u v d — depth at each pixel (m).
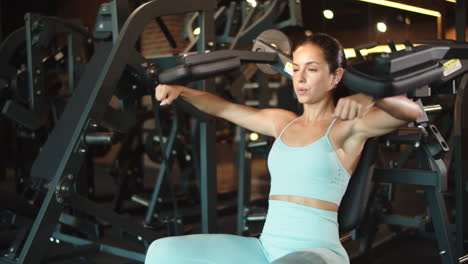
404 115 1.43
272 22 3.60
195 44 4.01
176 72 1.77
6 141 6.41
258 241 1.73
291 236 1.61
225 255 1.65
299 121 1.77
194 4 2.67
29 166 5.40
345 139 1.63
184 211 4.56
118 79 2.38
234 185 5.87
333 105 1.75
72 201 2.25
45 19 3.07
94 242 3.00
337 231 1.65
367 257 2.98
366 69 1.42
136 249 3.41
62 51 3.55
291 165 1.66
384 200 3.12
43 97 3.11
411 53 1.41
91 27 6.86
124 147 4.14
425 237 3.48
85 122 2.26
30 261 2.10
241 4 4.01
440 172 2.09
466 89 2.80
